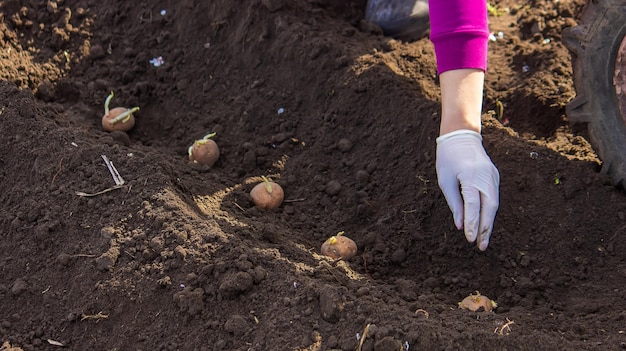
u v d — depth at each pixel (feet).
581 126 6.70
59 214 6.12
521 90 7.11
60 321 5.77
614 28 6.06
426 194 6.39
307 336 5.42
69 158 6.36
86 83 7.29
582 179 6.31
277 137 6.93
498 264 6.11
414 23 7.48
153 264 5.82
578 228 6.17
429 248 6.24
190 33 7.47
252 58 7.30
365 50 7.22
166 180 6.23
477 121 6.00
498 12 8.21
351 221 6.47
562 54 7.34
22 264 5.98
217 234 5.90
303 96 7.10
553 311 5.79
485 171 5.89
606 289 5.89
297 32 7.21
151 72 7.37
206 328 5.60
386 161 6.66
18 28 7.42
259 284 5.70
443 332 5.34
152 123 7.21
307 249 6.16
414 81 6.98
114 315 5.74
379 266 6.16
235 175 6.77
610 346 5.35
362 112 6.88
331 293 5.51
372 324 5.38
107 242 5.93
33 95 6.91
